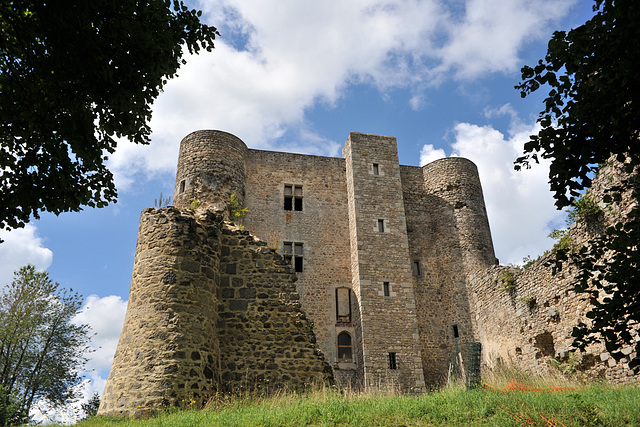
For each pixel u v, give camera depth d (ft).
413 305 72.13
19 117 19.08
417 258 80.07
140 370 29.58
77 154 20.43
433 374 71.77
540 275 53.01
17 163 19.97
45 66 18.06
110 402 29.32
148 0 19.95
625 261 16.46
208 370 30.91
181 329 30.96
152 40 19.72
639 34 14.52
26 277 71.72
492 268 66.74
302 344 34.17
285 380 32.78
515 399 26.50
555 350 49.24
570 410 24.04
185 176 74.69
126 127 20.93
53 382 71.26
